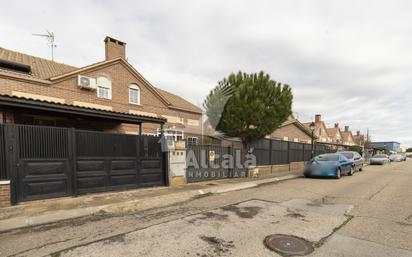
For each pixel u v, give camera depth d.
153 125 16.30
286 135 23.67
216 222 5.32
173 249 3.90
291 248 3.96
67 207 5.98
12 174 6.02
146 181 8.97
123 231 4.73
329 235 4.56
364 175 15.11
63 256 3.63
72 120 11.03
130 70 15.53
